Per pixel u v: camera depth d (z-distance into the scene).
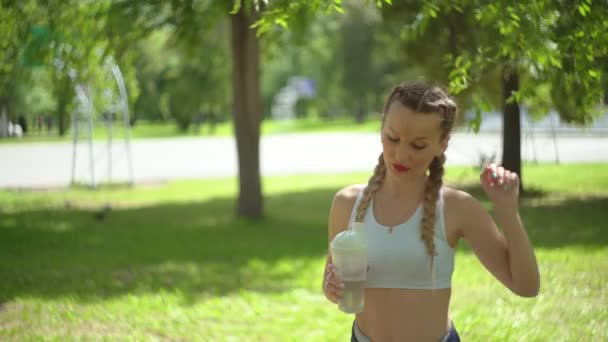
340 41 52.31
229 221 12.45
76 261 8.85
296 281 7.58
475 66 4.86
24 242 10.37
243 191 12.77
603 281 6.89
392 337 2.54
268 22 4.46
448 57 4.89
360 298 2.45
